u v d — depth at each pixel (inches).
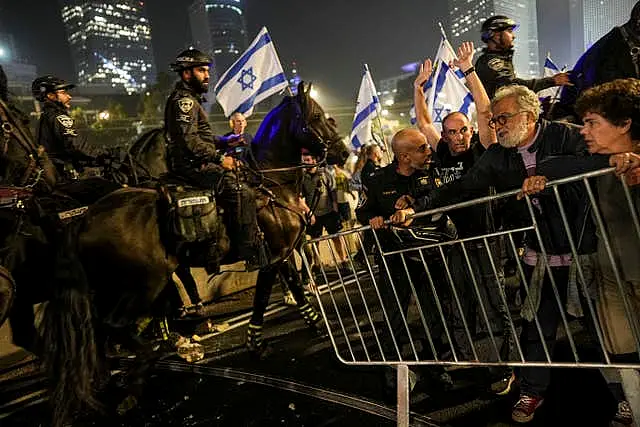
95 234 129.1
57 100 193.9
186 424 132.2
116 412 141.0
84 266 128.5
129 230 133.8
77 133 195.2
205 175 149.9
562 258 100.7
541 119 100.5
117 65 6747.1
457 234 127.6
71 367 121.6
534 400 111.5
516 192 90.9
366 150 292.8
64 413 120.8
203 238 143.3
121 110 1590.8
